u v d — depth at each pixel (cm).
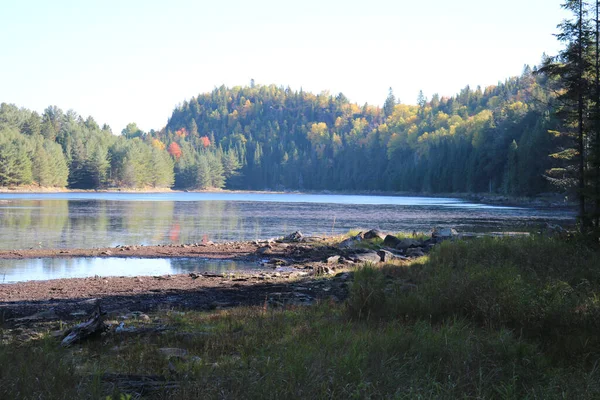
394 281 1462
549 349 786
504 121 12431
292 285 1727
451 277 1210
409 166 17062
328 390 598
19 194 12850
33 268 2238
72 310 1346
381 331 888
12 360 713
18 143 14375
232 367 699
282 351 766
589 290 1130
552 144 9112
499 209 7512
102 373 683
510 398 594
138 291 1641
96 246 3042
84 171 16175
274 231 4116
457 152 14275
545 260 1569
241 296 1542
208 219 5347
